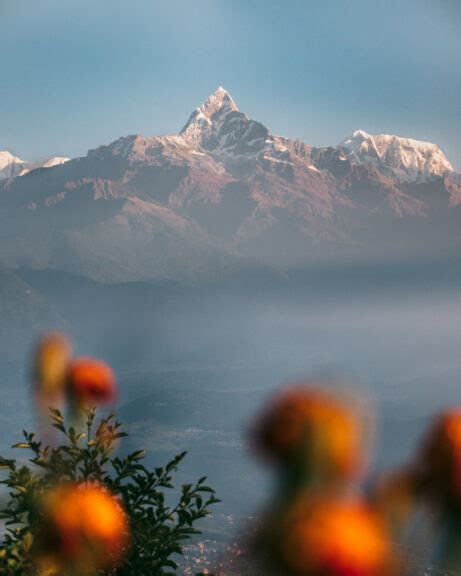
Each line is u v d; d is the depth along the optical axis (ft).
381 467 3.95
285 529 3.68
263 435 3.96
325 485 3.85
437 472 3.88
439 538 3.78
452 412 3.97
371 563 3.59
